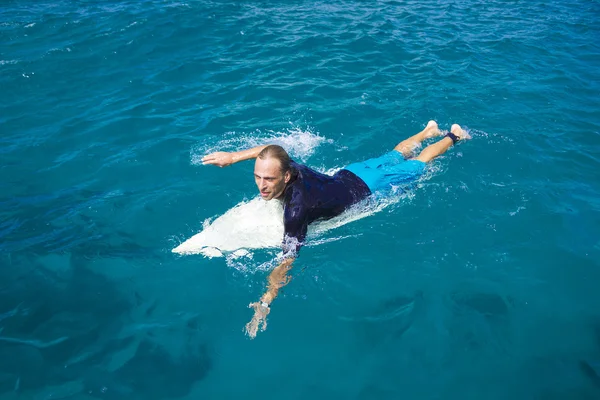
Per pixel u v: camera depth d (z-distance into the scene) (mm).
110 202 5590
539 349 3928
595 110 7543
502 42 9961
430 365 3809
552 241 5012
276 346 3977
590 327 4121
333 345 3982
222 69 8625
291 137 6715
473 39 10117
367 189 5438
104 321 4180
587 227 5195
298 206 4703
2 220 5309
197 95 7832
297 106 7473
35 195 5719
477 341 3998
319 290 4488
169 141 6672
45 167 6203
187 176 6016
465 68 8797
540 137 6777
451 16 11469
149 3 11367
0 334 4035
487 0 12797
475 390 3611
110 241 5047
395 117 7199
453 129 6500
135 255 4871
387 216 5371
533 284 4531
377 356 3889
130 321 4184
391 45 9625
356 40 9797
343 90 7930
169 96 7824
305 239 5000
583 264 4746
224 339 4039
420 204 5527
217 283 4574
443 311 4266
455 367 3787
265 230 5102
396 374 3744
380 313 4262
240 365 3824
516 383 3656
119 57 9000
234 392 3619
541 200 5570
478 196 5648
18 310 4262
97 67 8680
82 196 5703
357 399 3559
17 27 10008
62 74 8422
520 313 4242
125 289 4496
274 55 9125
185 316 4242
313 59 8977
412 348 3949
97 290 4477
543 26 10977
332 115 7230
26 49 9156
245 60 8938
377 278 4617
